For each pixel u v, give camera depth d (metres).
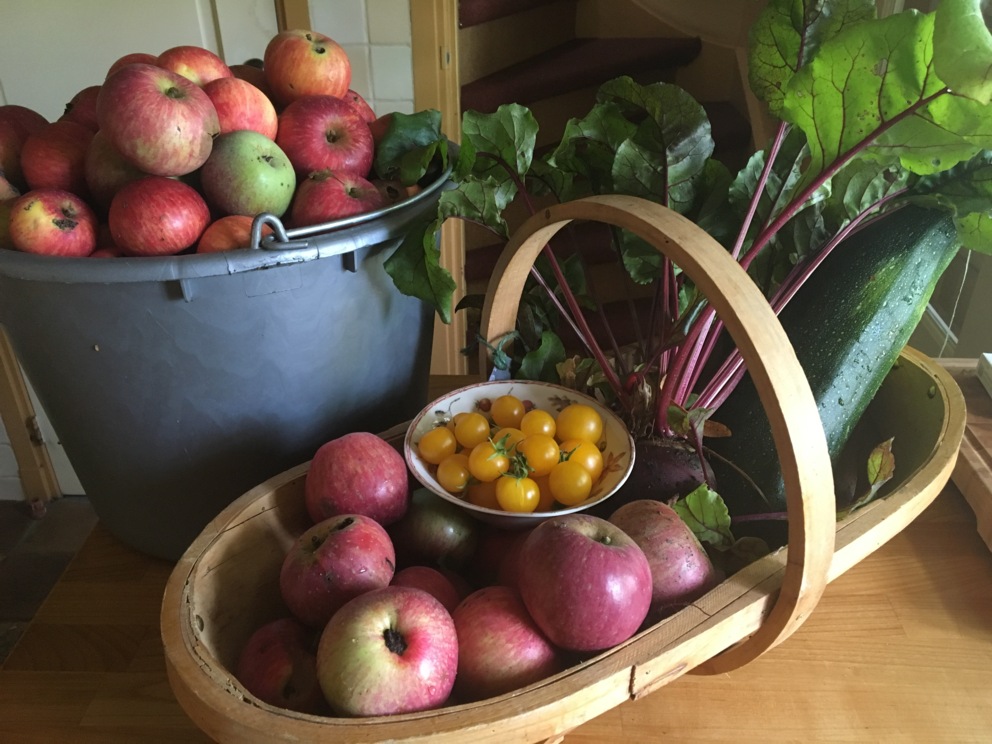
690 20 2.13
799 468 0.46
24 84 1.33
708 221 0.77
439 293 0.67
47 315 0.60
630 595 0.49
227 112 0.69
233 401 0.65
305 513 0.63
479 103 1.73
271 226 0.59
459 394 0.71
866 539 0.57
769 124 1.83
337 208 0.68
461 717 0.44
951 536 0.75
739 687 0.60
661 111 0.74
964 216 0.73
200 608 0.54
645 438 0.68
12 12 1.26
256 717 0.44
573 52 2.07
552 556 0.49
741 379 0.79
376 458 0.60
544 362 0.78
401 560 0.63
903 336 0.77
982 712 0.59
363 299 0.68
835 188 0.74
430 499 0.63
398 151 0.80
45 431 1.69
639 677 0.48
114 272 0.56
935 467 0.64
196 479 0.69
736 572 0.59
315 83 0.78
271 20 1.36
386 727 0.43
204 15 1.32
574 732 0.57
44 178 0.68
